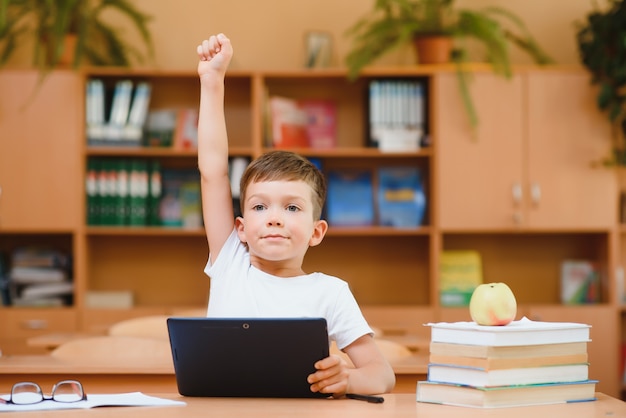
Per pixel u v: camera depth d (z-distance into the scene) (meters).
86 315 6.00
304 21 6.43
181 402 1.93
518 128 6.12
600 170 6.15
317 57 6.22
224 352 1.99
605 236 6.28
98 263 6.41
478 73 6.11
